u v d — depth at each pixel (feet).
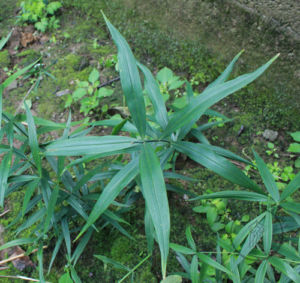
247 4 2.08
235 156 1.27
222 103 2.50
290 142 2.23
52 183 1.52
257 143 2.24
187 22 2.50
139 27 2.87
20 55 3.05
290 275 1.03
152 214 0.89
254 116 2.36
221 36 2.36
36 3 3.29
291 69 2.09
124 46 1.04
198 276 1.26
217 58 2.48
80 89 2.46
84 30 3.20
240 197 1.11
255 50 2.22
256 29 2.12
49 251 1.75
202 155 1.09
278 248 1.16
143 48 2.89
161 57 2.79
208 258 1.18
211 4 2.27
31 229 1.82
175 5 2.50
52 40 3.17
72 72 2.84
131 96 1.04
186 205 1.93
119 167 1.56
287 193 1.08
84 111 2.46
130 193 1.65
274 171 2.04
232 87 0.95
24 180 1.35
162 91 2.48
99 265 1.69
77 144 1.05
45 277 1.66
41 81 2.79
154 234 1.52
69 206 1.59
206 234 1.80
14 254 1.74
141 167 0.97
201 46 2.53
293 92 2.15
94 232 1.80
